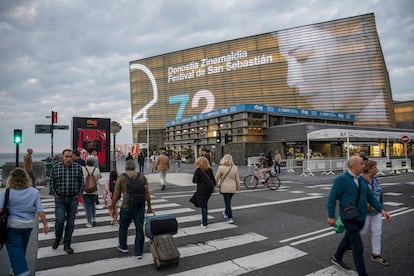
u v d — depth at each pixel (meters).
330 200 3.59
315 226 6.20
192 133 45.59
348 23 57.94
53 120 14.52
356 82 55.88
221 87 71.12
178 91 79.62
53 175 4.55
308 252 4.58
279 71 63.28
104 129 16.94
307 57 60.75
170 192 12.03
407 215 7.31
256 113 34.84
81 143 16.31
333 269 3.90
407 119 67.50
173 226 4.18
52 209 8.45
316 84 59.19
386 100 53.28
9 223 3.23
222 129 36.91
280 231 5.81
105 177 15.71
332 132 18.14
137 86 89.25
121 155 52.69
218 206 8.58
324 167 19.91
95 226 6.27
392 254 4.44
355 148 34.09
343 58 57.53
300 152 31.77
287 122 38.28
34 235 5.59
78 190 4.68
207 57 74.50
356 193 3.48
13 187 3.30
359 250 3.41
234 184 6.53
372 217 4.18
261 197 10.29
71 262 4.18
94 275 3.72
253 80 66.38
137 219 4.39
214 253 4.54
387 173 20.81
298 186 13.85
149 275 3.71
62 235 5.14
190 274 3.74
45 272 3.81
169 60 82.31
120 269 3.91
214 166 30.47
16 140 11.80
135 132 88.56
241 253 4.54
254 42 67.19
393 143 38.41
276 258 4.32
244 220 6.76
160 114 83.38
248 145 33.34
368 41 55.84
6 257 4.35
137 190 4.31
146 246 4.94
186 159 42.06
